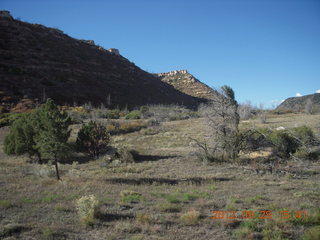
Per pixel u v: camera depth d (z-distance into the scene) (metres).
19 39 87.38
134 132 37.91
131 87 101.44
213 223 6.68
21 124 21.36
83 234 5.98
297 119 42.06
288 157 18.55
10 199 8.82
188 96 124.38
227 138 18.23
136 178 13.33
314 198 8.91
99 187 10.95
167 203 8.55
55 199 8.90
